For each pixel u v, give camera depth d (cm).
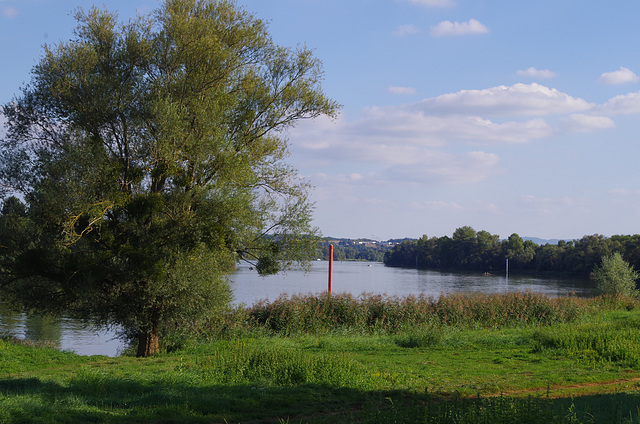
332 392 1127
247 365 1334
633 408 877
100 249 1856
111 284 1912
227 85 2156
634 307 3600
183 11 2106
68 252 1820
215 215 1944
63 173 1783
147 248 1848
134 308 1961
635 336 1852
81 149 1811
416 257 17662
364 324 2442
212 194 1953
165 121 1839
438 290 6397
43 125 2009
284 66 2247
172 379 1231
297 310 2386
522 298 2909
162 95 1973
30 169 1897
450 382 1252
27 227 1911
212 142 1917
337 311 2519
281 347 1689
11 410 818
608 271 5372
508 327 2595
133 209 1870
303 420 893
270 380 1224
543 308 2803
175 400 1009
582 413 824
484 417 748
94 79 1931
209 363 1407
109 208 1836
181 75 2042
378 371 1352
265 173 2202
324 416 936
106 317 2025
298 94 2230
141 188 1944
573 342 1792
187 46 2022
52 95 1930
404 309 2558
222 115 2030
